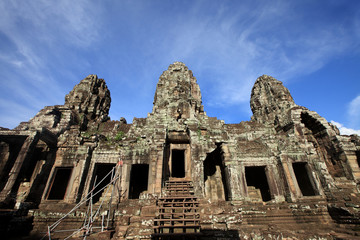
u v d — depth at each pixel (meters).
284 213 15.02
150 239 10.11
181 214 10.90
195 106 25.27
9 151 17.98
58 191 19.34
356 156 21.30
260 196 20.53
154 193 16.36
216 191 20.05
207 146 18.73
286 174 18.16
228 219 11.61
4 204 13.62
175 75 26.33
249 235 10.95
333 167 20.62
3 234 11.96
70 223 13.77
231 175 17.92
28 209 14.44
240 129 24.64
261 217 14.71
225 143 19.50
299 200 17.02
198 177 17.14
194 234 9.48
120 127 22.94
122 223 12.05
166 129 20.14
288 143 19.88
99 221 13.38
